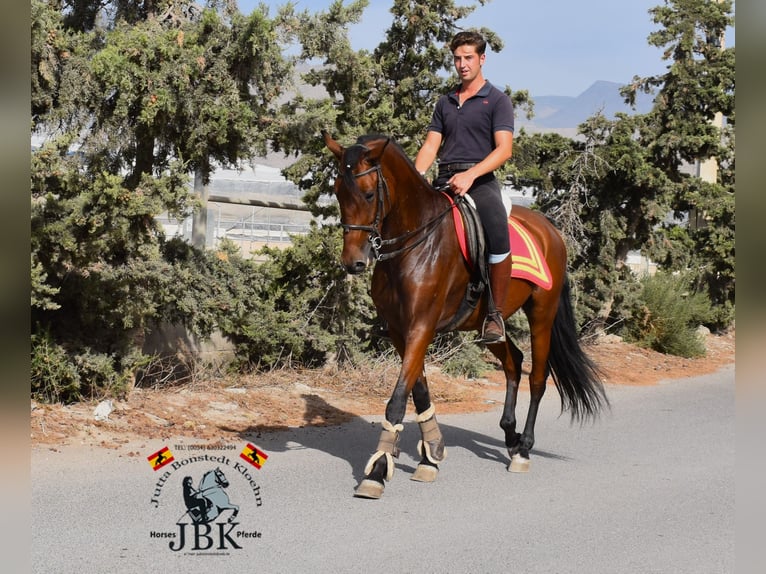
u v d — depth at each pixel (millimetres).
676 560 5684
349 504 6652
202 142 8992
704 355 16250
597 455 8719
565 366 8625
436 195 7086
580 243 15531
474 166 7293
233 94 8938
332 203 11961
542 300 8141
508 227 7594
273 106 10086
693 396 12391
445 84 12414
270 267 11156
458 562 5508
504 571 5391
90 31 9641
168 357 10156
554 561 5609
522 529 6254
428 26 12156
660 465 8320
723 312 18547
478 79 7473
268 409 9656
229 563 5312
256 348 11117
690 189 17641
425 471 7449
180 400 9367
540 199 15773
